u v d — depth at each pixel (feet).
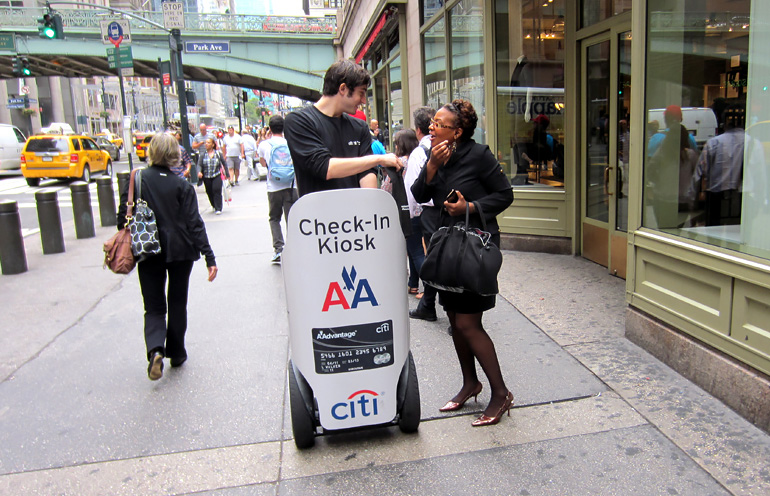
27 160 64.44
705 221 12.15
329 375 9.77
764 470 8.89
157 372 12.71
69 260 26.73
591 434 10.21
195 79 132.57
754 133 10.93
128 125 51.42
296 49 102.83
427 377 12.90
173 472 9.86
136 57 101.04
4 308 19.40
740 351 10.36
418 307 16.71
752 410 10.09
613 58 18.71
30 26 101.40
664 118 12.89
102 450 10.62
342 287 9.51
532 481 9.07
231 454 10.33
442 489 9.02
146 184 12.97
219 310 18.58
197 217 13.50
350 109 9.77
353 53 69.77
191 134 69.36
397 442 10.40
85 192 32.32
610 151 19.25
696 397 11.13
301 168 9.67
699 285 11.48
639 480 8.91
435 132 10.08
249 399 12.40
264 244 28.89
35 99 183.73
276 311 18.31
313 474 9.61
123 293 21.04
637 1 12.59
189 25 99.60
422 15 34.73
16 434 11.30
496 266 9.63
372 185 10.03
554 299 17.34
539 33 22.40
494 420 10.66
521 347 14.06
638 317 13.53
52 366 14.53
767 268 9.56
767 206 10.57
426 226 11.39
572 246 22.41
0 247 23.89
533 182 23.43
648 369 12.42
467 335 10.50
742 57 11.60
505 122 23.97
